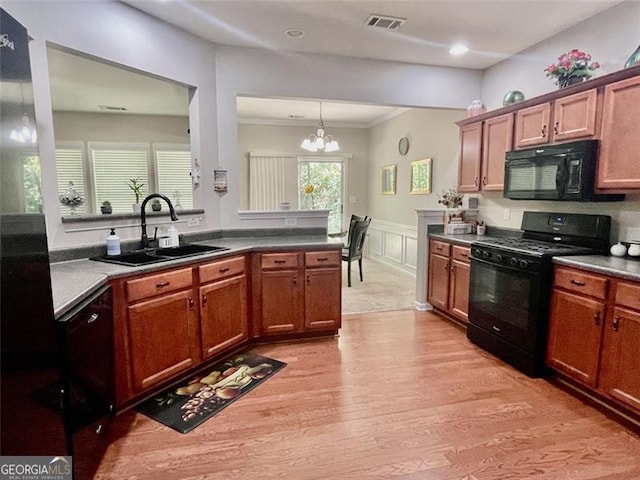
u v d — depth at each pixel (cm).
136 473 178
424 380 269
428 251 423
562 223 310
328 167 754
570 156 272
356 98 387
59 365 140
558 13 290
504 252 295
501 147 350
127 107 573
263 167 719
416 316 410
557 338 262
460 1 272
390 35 330
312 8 283
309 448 196
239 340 310
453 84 414
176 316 250
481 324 325
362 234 550
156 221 308
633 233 262
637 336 209
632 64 242
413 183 585
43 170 233
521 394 250
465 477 176
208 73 344
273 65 363
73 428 156
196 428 213
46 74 233
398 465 184
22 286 111
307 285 334
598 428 213
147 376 233
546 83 340
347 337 350
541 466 183
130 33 281
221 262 286
